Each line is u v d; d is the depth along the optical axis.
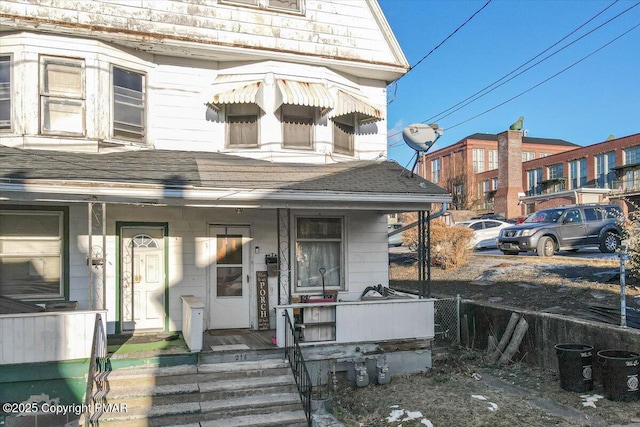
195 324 8.06
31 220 8.98
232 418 7.17
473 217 33.06
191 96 10.38
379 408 7.67
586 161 44.31
